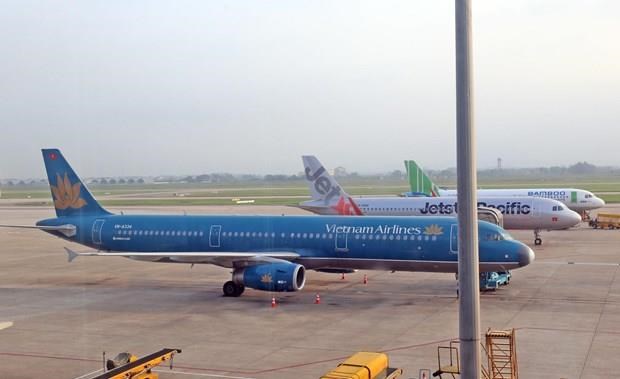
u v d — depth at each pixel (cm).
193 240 4447
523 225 6844
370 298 3978
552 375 2384
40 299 4047
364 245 4075
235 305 3803
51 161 4891
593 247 6712
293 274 3816
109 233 4675
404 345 2839
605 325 3161
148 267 5562
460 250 1248
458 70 1239
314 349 2795
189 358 2678
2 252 6712
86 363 2622
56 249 7006
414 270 4050
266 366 2552
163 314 3562
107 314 3572
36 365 2600
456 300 3888
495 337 2414
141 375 2278
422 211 7019
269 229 4309
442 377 2388
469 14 1230
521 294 4009
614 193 17462
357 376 1889
